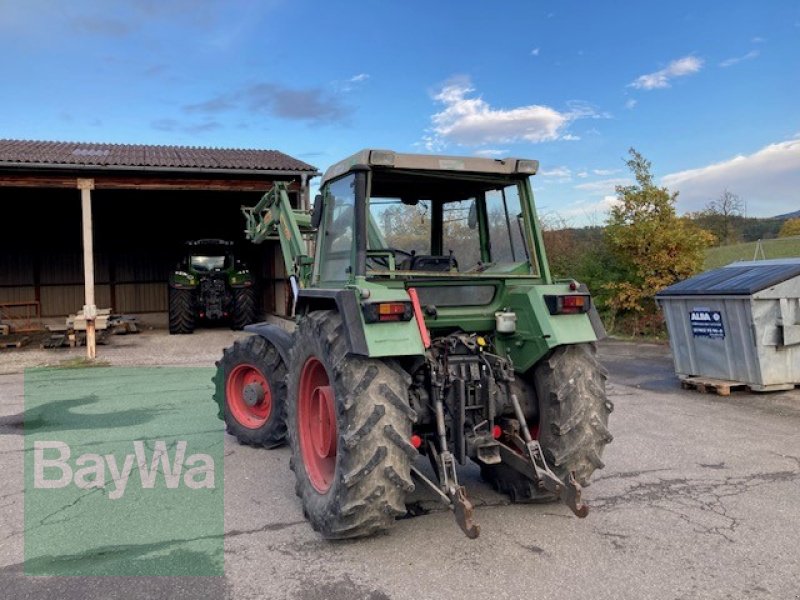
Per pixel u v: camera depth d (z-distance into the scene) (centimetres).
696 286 776
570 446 375
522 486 402
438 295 390
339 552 343
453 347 376
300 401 403
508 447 380
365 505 328
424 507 406
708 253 1545
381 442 327
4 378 939
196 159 1328
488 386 366
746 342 718
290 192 1265
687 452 518
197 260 1541
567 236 1495
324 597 296
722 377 748
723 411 659
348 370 337
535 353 381
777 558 331
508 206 426
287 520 388
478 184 425
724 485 441
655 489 434
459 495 319
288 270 596
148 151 1454
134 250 1934
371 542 355
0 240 1825
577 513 327
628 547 345
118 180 1178
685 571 318
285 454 530
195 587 306
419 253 431
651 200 1244
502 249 434
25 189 1526
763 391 730
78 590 304
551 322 371
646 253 1254
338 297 346
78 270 1894
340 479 329
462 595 296
